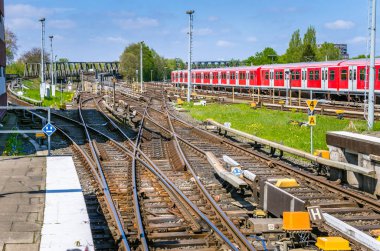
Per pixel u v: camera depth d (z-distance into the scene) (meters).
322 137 26.17
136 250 9.73
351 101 43.38
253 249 9.56
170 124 32.16
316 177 16.16
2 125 32.16
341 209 12.99
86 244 8.04
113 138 27.08
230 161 16.92
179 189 14.48
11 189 11.62
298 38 108.31
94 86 90.69
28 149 23.05
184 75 85.06
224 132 29.61
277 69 53.28
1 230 8.72
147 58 142.75
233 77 64.75
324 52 108.12
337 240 9.66
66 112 43.81
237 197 14.42
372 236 10.87
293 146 23.70
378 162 14.75
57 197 10.90
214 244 10.26
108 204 12.56
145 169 18.00
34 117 36.47
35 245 8.00
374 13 24.33
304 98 52.31
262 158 20.38
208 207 12.98
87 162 18.36
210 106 48.50
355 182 16.00
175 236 10.63
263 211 12.70
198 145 24.44
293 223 10.22
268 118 36.12
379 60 37.84
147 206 13.12
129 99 60.38
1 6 37.56
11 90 77.06
